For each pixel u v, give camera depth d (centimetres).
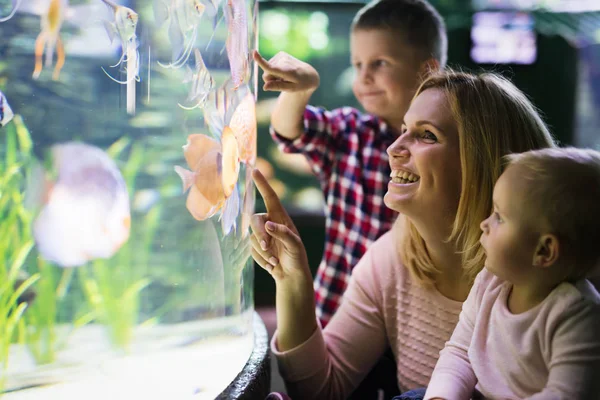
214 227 135
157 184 128
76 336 122
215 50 135
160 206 129
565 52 518
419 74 190
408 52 208
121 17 121
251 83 155
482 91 141
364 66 213
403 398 138
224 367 137
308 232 499
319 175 226
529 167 110
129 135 125
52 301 121
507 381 115
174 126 129
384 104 212
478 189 137
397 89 209
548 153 112
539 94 525
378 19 210
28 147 119
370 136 215
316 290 221
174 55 127
